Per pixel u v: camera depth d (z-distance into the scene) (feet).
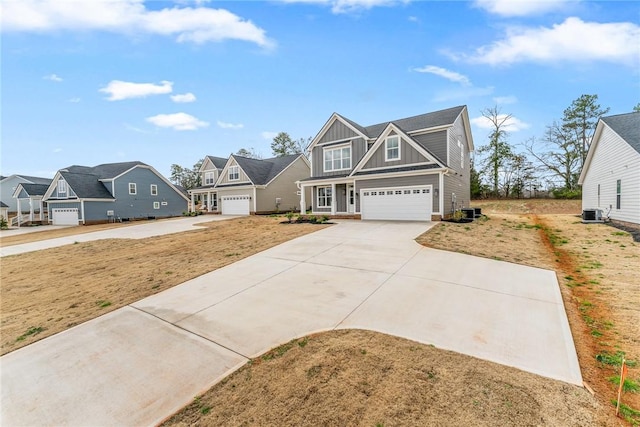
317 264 25.03
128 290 22.15
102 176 91.97
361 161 55.62
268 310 16.43
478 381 9.49
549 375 9.83
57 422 9.37
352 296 17.72
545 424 7.70
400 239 33.19
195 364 11.82
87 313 18.48
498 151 113.91
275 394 9.53
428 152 48.75
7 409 10.19
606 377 9.86
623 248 28.55
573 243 32.24
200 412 9.12
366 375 10.09
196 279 23.21
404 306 15.94
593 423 7.76
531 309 15.28
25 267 33.32
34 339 15.53
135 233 54.13
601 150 52.44
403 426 7.79
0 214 102.01
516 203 98.89
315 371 10.53
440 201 46.52
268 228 48.14
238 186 83.82
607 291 17.80
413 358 10.96
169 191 105.70
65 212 87.92
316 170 68.59
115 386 10.95
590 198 60.49
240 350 12.54
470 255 26.22
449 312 15.05
